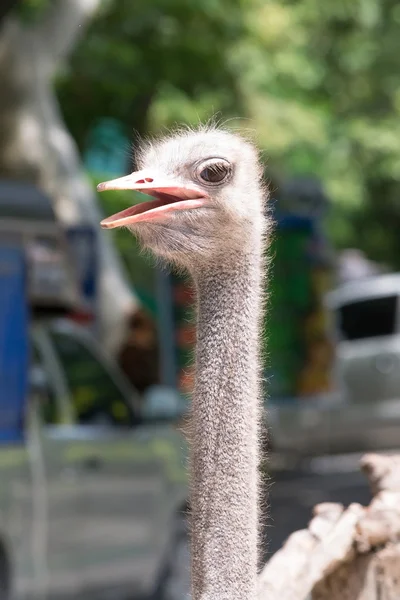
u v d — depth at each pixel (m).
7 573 10.85
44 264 12.09
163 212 4.63
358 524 5.39
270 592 5.21
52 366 11.77
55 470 11.19
